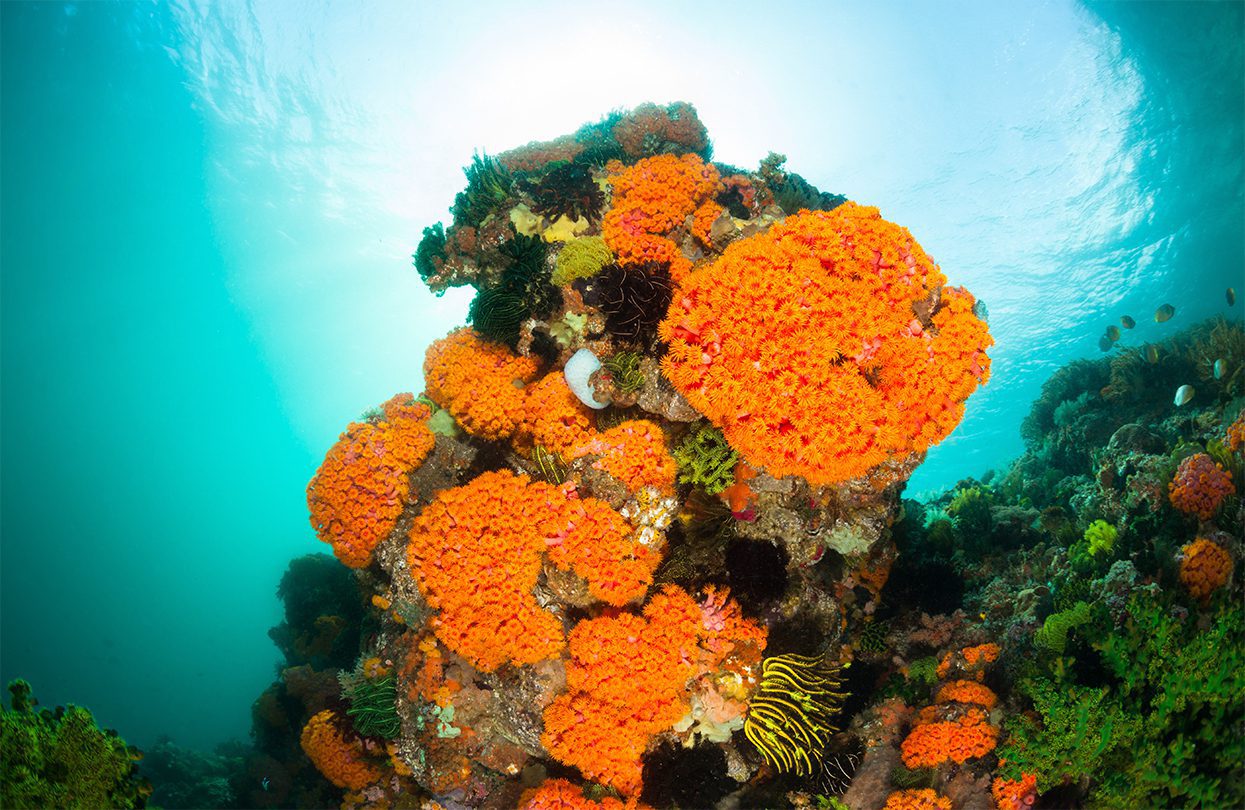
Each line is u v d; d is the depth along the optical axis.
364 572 1.23
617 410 1.00
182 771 3.29
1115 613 1.11
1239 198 4.75
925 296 0.89
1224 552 1.14
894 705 1.10
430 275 1.22
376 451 1.05
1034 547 1.64
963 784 0.98
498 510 0.89
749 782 0.99
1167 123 4.94
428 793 1.14
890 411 0.81
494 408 1.03
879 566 1.25
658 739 0.93
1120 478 1.75
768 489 0.93
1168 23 4.64
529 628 0.87
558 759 0.88
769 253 0.80
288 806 1.76
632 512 0.94
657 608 0.87
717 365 0.79
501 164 1.27
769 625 0.96
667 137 1.25
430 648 0.99
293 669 1.87
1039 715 1.00
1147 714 0.95
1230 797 0.92
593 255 1.01
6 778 0.79
